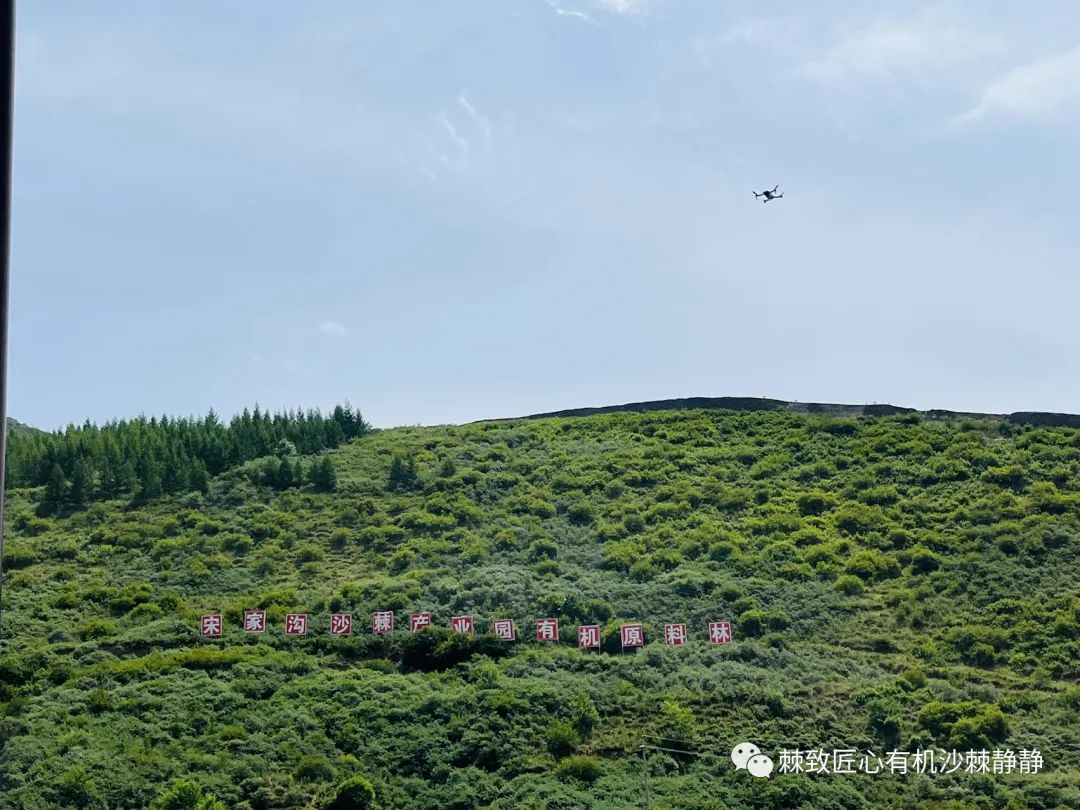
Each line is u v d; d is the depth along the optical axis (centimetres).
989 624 6275
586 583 7031
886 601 6681
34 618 6519
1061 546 7069
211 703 5312
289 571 7362
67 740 4859
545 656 5981
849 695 5531
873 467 8581
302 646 6159
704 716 5303
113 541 7800
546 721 5206
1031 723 5266
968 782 4769
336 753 4947
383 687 5516
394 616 6538
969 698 5494
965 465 8450
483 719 5181
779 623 6450
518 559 7488
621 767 4878
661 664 5916
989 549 7131
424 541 7712
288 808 4534
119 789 4503
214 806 4259
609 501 8400
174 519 8150
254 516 8219
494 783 4762
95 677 5594
